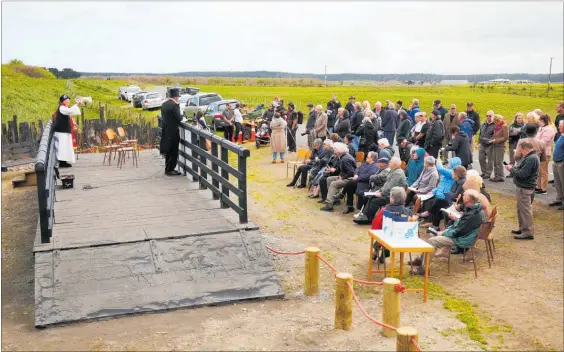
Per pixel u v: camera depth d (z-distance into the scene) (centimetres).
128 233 822
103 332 648
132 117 2914
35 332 652
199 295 729
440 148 1492
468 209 840
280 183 1541
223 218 902
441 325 677
